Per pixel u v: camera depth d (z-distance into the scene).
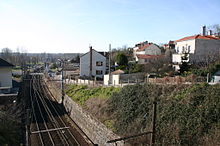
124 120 15.52
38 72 79.75
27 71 72.50
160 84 16.95
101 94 22.95
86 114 20.25
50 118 23.72
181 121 12.01
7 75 29.81
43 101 31.88
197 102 12.65
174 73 26.94
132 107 16.03
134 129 14.16
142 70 34.50
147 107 15.10
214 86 13.38
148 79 23.42
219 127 10.45
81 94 26.41
